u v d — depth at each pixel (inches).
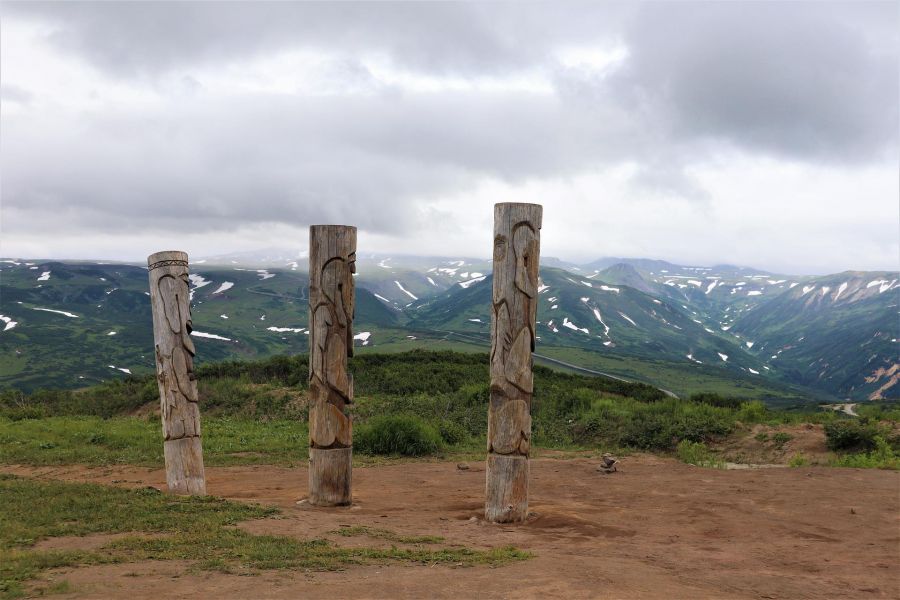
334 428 471.8
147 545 319.0
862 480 576.1
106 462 657.0
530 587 259.4
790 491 527.8
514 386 431.5
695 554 345.4
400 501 505.4
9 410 1058.1
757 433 816.3
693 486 561.9
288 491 536.7
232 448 756.0
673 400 1141.1
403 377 1198.3
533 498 521.3
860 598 272.2
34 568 271.7
